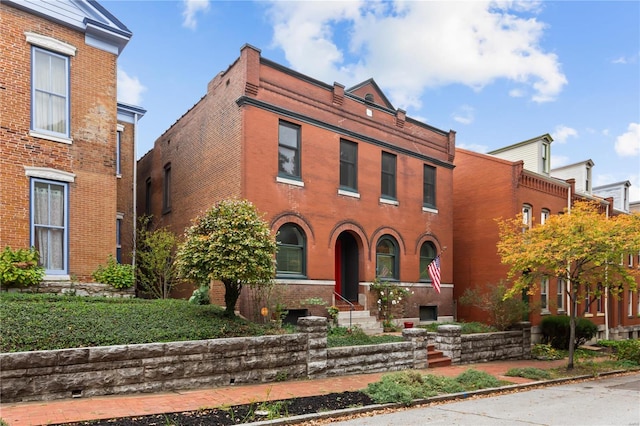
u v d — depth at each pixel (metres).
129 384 8.98
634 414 8.92
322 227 16.56
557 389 12.17
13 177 12.16
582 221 15.09
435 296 20.62
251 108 14.99
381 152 19.11
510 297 18.45
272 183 15.30
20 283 11.84
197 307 12.41
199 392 9.41
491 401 10.14
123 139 19.02
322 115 17.09
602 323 27.81
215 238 11.45
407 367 13.68
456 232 24.05
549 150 25.25
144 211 23.42
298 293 15.55
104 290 13.52
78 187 13.38
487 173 23.02
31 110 12.64
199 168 17.53
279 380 10.98
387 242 19.27
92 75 13.98
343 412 8.29
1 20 12.27
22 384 7.93
